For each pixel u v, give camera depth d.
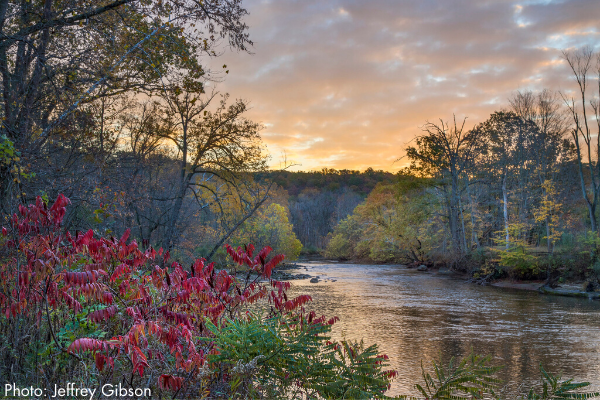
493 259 37.44
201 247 24.36
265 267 4.94
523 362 12.70
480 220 46.31
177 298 4.43
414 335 16.20
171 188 23.95
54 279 4.16
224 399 3.74
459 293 29.06
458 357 13.08
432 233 53.34
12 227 4.39
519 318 19.89
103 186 11.15
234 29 9.84
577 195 50.53
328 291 29.86
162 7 9.46
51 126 9.08
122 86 10.20
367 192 152.12
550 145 48.81
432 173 49.59
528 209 44.41
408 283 35.84
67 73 9.45
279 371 3.75
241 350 3.80
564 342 15.27
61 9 9.20
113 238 4.98
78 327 4.48
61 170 10.16
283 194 87.31
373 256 63.78
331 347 4.05
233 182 23.00
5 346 4.10
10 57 8.95
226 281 4.93
